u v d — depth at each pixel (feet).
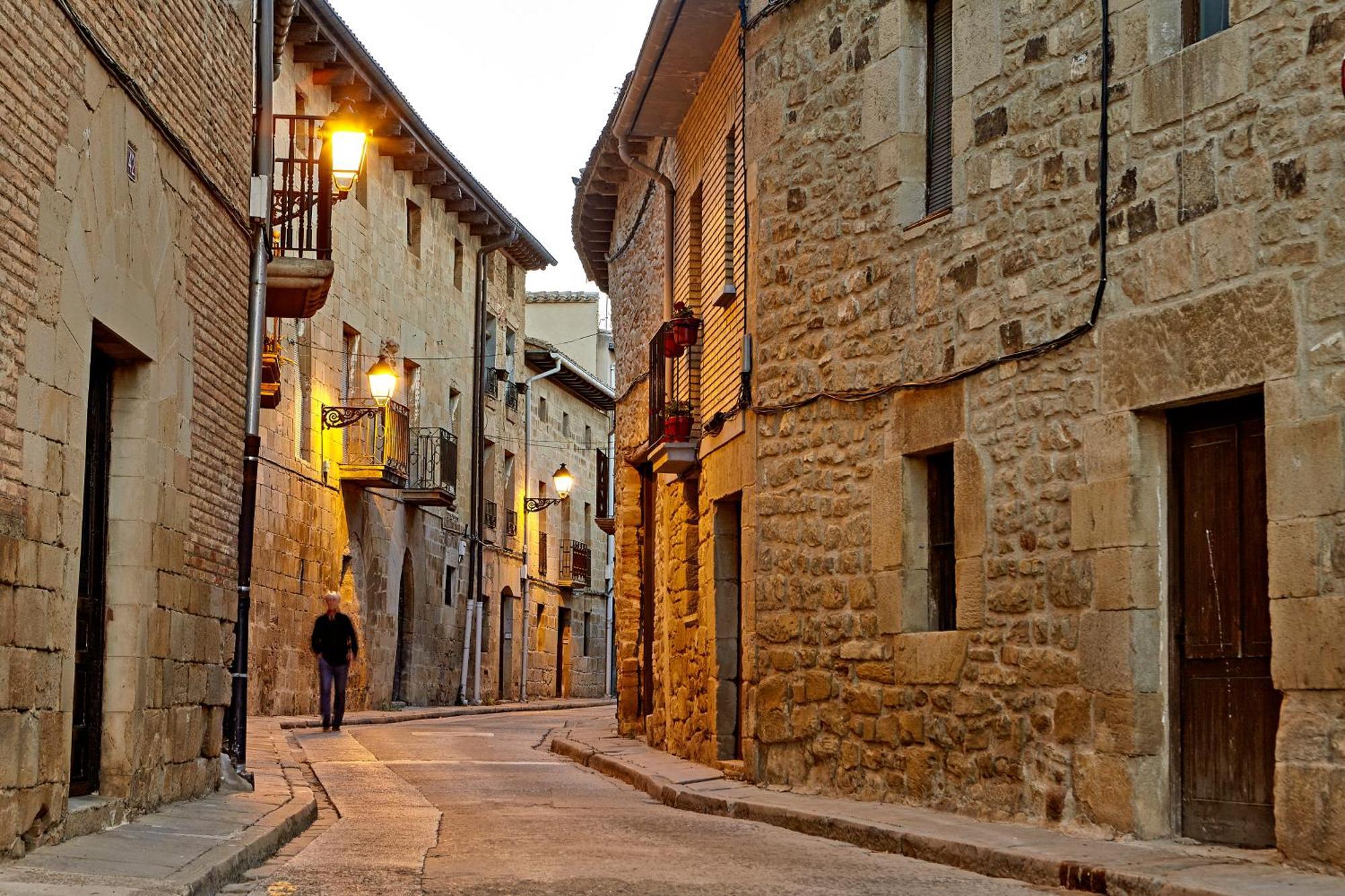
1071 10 29.96
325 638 68.39
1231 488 26.73
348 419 85.56
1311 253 24.40
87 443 26.63
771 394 39.75
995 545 31.35
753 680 40.11
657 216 59.00
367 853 27.48
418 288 102.12
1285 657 24.26
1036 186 30.63
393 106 89.04
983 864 25.90
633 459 63.67
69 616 23.63
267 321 69.97
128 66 26.08
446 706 107.04
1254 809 25.94
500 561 122.11
